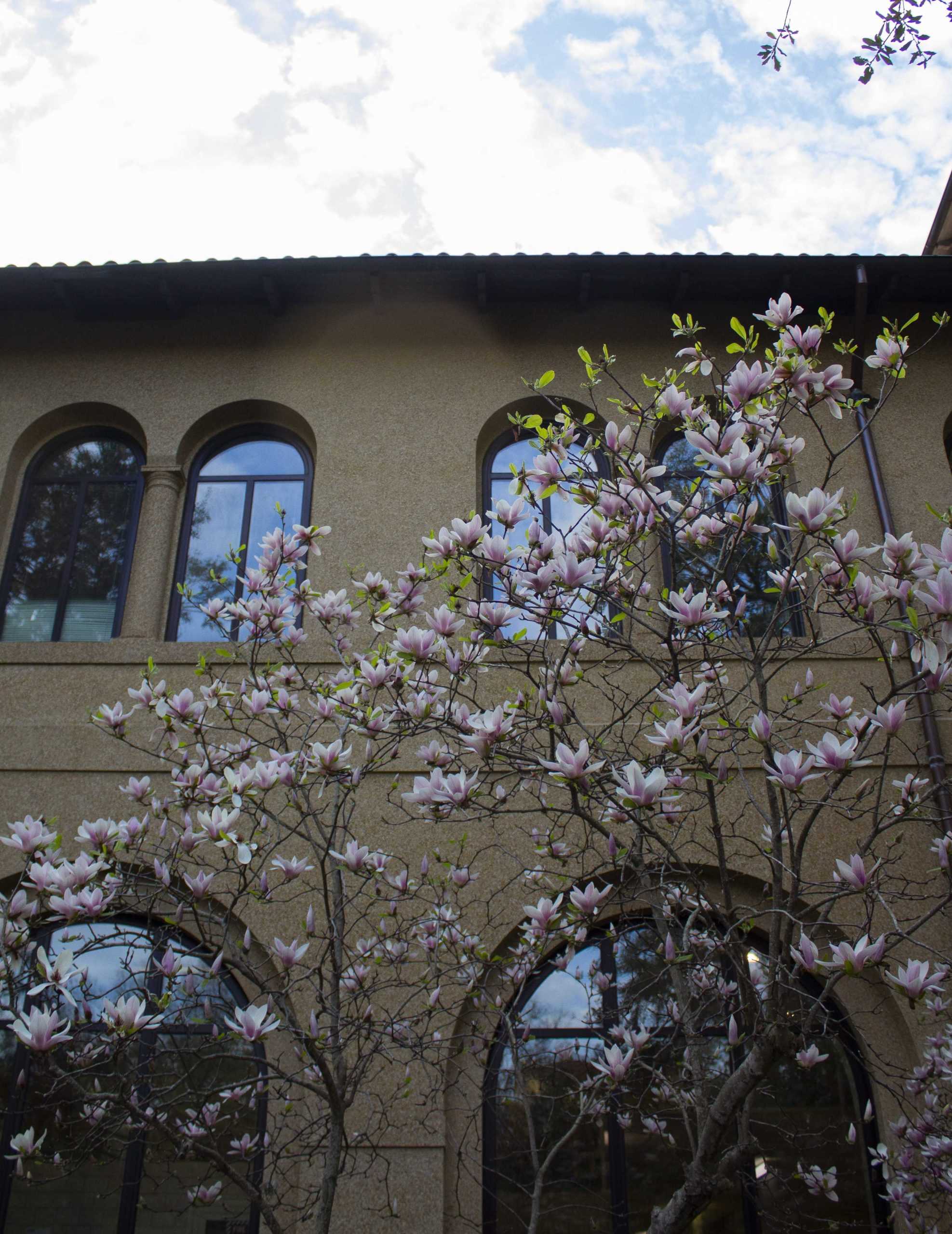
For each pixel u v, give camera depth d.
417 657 3.59
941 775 5.83
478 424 7.42
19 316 7.96
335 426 7.45
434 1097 5.35
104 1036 3.67
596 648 6.37
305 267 7.39
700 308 7.77
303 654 6.44
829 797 3.23
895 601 3.40
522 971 5.00
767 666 6.33
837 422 7.22
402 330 7.84
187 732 6.26
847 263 7.17
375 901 4.79
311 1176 5.22
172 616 7.13
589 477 3.95
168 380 7.69
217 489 7.57
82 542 7.43
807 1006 5.43
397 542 6.98
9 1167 5.40
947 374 7.48
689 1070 4.50
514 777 5.97
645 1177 5.33
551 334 7.75
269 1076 3.98
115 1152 5.39
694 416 3.92
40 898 3.45
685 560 6.66
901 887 5.75
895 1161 4.69
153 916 5.48
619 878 5.68
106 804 6.19
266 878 4.22
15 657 6.62
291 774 3.97
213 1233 5.26
